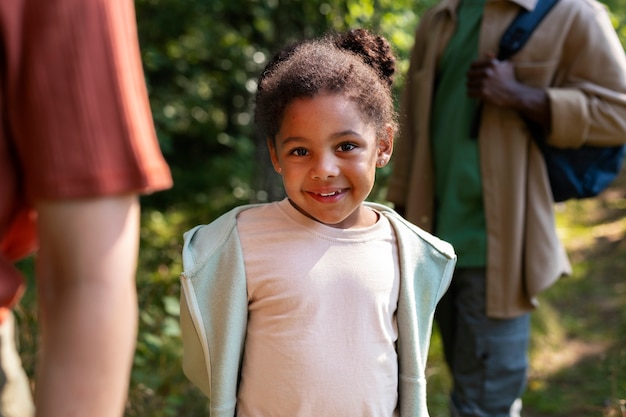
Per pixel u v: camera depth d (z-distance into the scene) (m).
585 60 2.47
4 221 0.87
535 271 2.49
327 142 1.50
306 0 4.43
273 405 1.51
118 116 0.84
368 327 1.51
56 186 0.81
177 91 5.95
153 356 3.27
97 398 0.85
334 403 1.48
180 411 3.01
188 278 1.50
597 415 3.34
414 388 1.58
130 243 0.87
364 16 4.20
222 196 6.54
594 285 5.07
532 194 2.50
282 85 1.53
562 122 2.41
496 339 2.53
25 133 0.82
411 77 2.77
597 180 2.54
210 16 5.46
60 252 0.83
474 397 2.58
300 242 1.54
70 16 0.82
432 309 1.66
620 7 5.38
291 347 1.48
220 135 6.43
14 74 0.81
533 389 3.63
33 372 2.46
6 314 0.97
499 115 2.49
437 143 2.65
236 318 1.52
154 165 0.87
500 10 2.51
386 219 1.65
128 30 0.88
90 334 0.83
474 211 2.55
